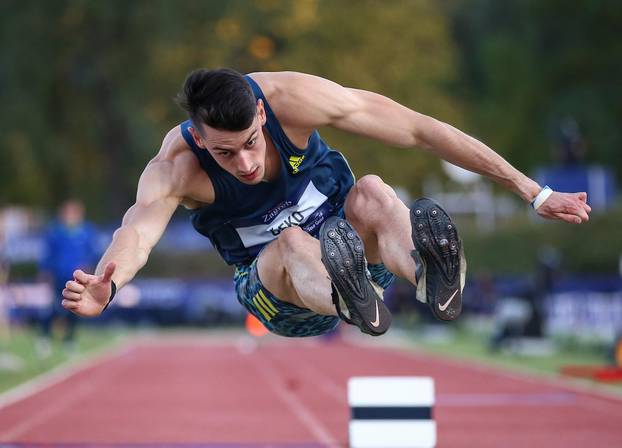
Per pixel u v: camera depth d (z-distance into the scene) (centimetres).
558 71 9412
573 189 5053
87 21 7456
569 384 2917
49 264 3688
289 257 1105
